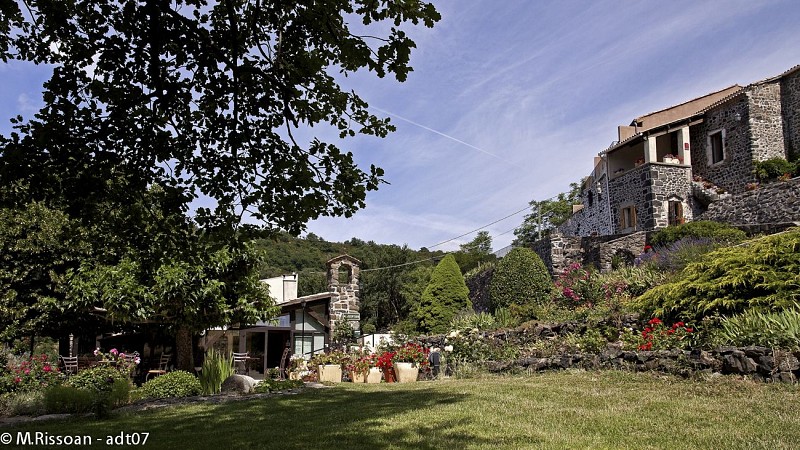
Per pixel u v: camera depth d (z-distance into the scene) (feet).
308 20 17.51
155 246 19.75
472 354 41.01
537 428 18.12
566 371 31.81
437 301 67.62
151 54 17.29
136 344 59.57
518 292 55.72
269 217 18.67
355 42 16.20
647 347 28.94
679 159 67.26
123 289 36.01
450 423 19.67
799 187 47.80
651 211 61.46
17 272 47.11
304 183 17.84
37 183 17.24
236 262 40.86
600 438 16.33
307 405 27.12
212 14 19.36
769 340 23.65
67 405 29.50
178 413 26.11
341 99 18.81
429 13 15.57
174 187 19.13
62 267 48.88
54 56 18.88
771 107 63.26
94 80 17.07
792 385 21.21
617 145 72.59
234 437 19.06
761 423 16.76
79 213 18.15
